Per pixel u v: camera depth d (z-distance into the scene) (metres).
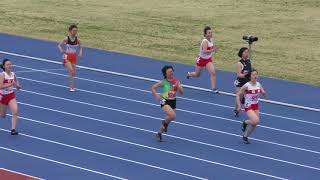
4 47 57.25
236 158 32.69
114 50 58.50
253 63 55.78
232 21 72.62
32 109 39.69
